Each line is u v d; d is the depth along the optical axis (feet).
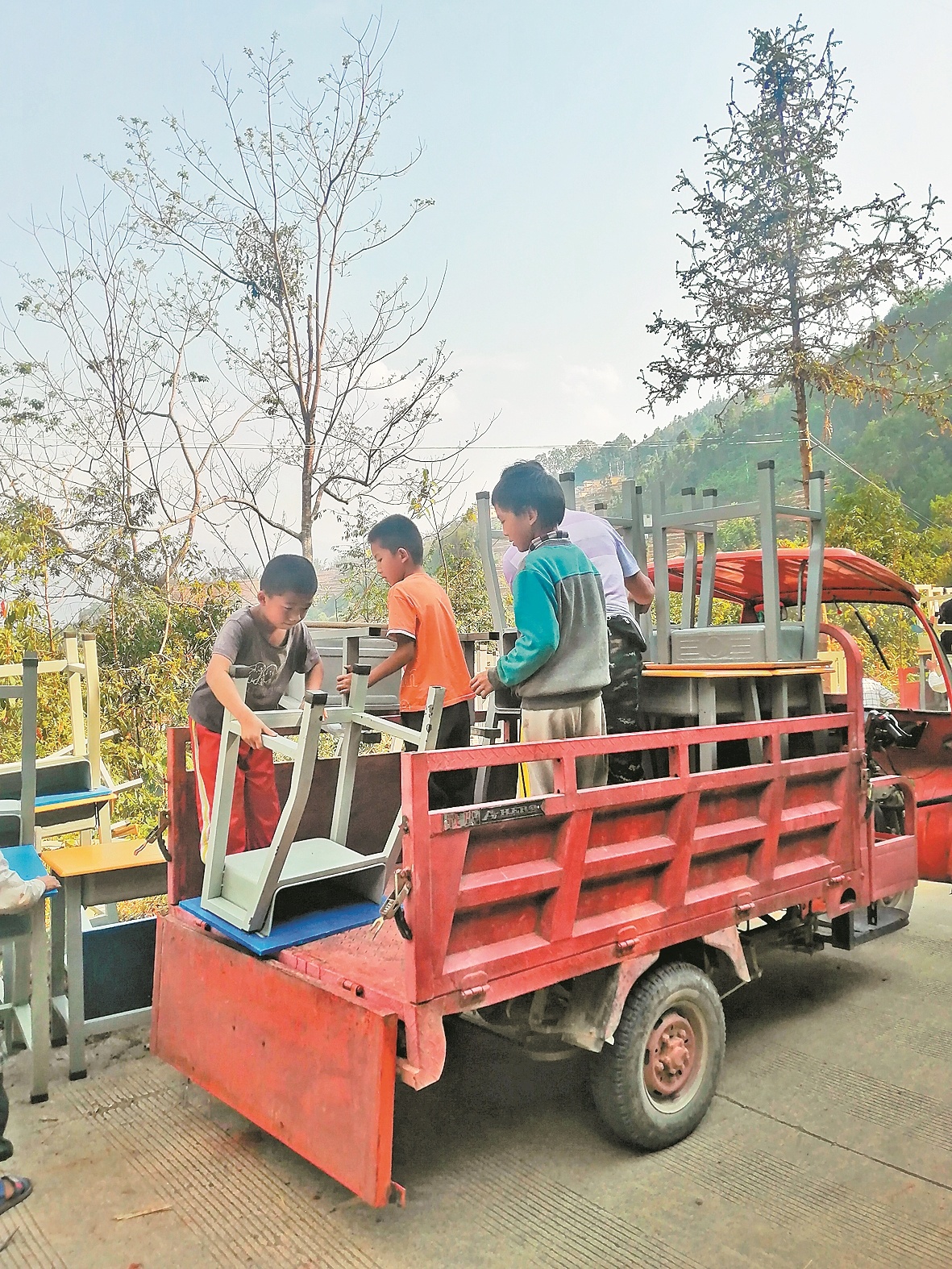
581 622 10.30
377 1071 7.50
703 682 12.23
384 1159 7.44
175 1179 9.16
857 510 49.11
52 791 14.88
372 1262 7.96
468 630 28.84
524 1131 10.32
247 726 9.46
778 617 13.33
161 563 27.25
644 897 9.90
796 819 11.96
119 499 26.40
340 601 28.91
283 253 27.35
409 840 7.53
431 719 9.70
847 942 13.62
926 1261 8.05
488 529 14.48
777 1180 9.30
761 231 42.04
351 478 27.63
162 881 12.09
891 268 40.88
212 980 9.50
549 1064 12.13
